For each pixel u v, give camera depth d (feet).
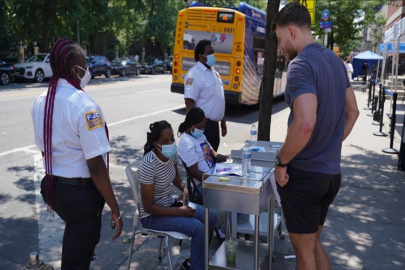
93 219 8.89
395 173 22.34
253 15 44.68
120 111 43.01
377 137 32.04
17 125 33.45
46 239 14.71
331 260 13.01
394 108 26.96
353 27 95.04
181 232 11.38
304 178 8.50
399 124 38.42
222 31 40.16
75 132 8.32
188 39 41.75
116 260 13.21
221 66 40.57
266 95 18.38
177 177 12.66
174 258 13.24
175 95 58.23
